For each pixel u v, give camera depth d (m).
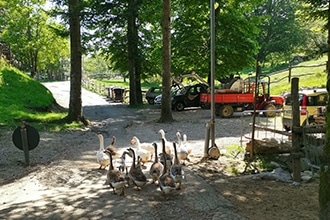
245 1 28.02
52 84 58.28
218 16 26.64
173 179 7.45
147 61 33.59
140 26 32.84
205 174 9.28
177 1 28.47
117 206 6.80
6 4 45.00
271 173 8.83
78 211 6.55
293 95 8.11
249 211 6.42
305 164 9.65
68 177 8.95
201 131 16.62
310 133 8.09
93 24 23.58
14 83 24.84
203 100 24.45
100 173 9.35
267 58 62.34
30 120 18.19
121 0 23.69
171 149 10.76
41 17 46.47
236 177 8.96
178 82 27.31
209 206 6.73
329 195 3.79
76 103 18.81
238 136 15.08
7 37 46.53
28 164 10.37
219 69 28.39
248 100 22.28
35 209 6.70
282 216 6.11
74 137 15.37
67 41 49.62
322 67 38.94
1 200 7.41
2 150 12.23
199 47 27.55
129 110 28.42
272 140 11.28
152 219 6.17
